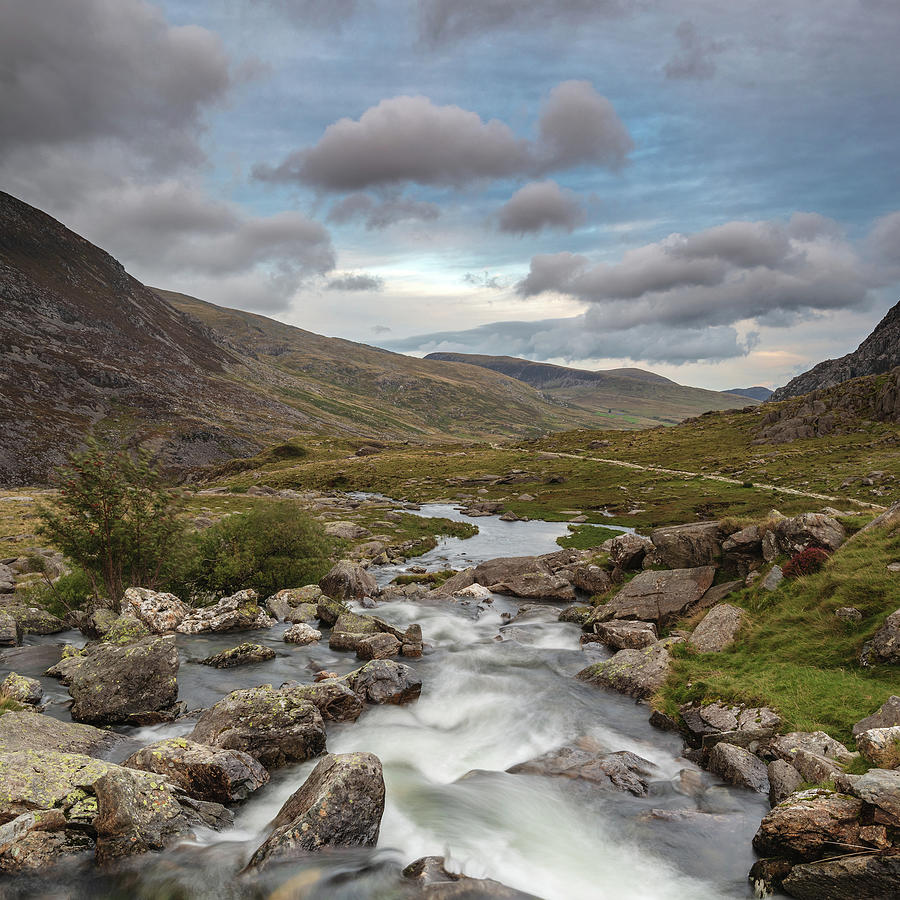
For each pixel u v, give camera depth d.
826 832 11.42
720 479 104.00
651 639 27.31
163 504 35.44
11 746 15.26
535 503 105.19
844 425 132.12
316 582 43.00
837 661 20.58
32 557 38.53
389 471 168.12
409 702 22.50
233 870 11.99
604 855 13.07
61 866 11.71
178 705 20.69
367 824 13.15
